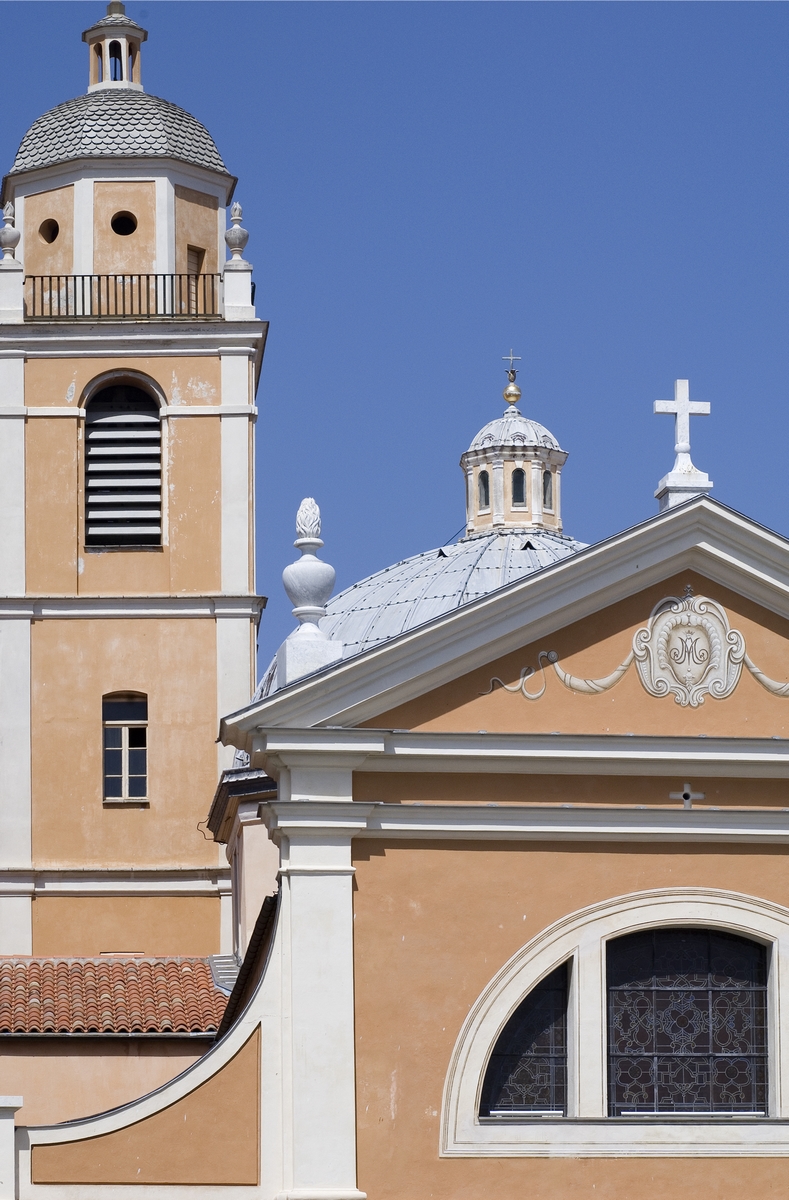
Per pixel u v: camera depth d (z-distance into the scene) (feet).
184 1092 99.25
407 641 101.71
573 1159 99.91
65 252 183.32
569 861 102.63
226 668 175.22
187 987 151.43
